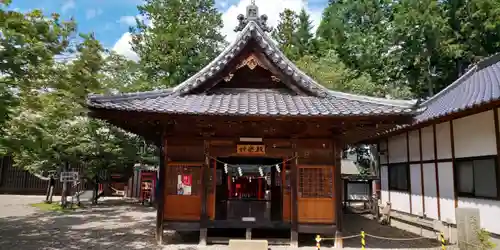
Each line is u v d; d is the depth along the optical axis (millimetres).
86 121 22500
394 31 31266
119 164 25375
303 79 12609
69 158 22891
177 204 11992
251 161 18078
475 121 11703
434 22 28625
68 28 11914
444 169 13516
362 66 33938
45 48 11086
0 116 9891
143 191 26656
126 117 10523
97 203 26453
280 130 11961
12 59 10039
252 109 10812
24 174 33781
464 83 16297
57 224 16250
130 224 16328
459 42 31094
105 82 15227
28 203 25453
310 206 11844
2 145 11352
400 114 10211
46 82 12070
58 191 32844
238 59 12742
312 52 39906
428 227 14219
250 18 13188
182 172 12141
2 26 10172
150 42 28484
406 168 16688
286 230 13477
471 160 11852
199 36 29750
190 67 27953
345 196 24438
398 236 14266
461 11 30234
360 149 36938
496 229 10547
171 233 13805
